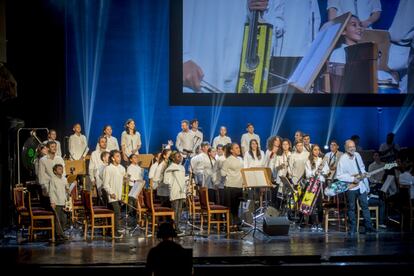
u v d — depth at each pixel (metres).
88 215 13.23
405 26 17.91
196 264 10.84
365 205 13.52
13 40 16.86
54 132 15.33
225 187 13.70
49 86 17.02
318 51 17.80
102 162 15.16
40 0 16.97
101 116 18.27
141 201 14.03
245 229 14.12
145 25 18.39
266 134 18.50
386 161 16.31
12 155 16.14
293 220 15.26
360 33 17.81
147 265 7.59
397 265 10.70
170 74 17.72
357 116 18.59
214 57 17.77
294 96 17.78
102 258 11.06
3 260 10.98
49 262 10.78
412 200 13.89
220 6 17.77
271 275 10.59
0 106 15.91
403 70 17.92
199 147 15.59
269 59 17.77
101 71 18.27
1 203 15.16
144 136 18.44
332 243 12.28
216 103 17.75
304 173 14.52
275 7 17.75
